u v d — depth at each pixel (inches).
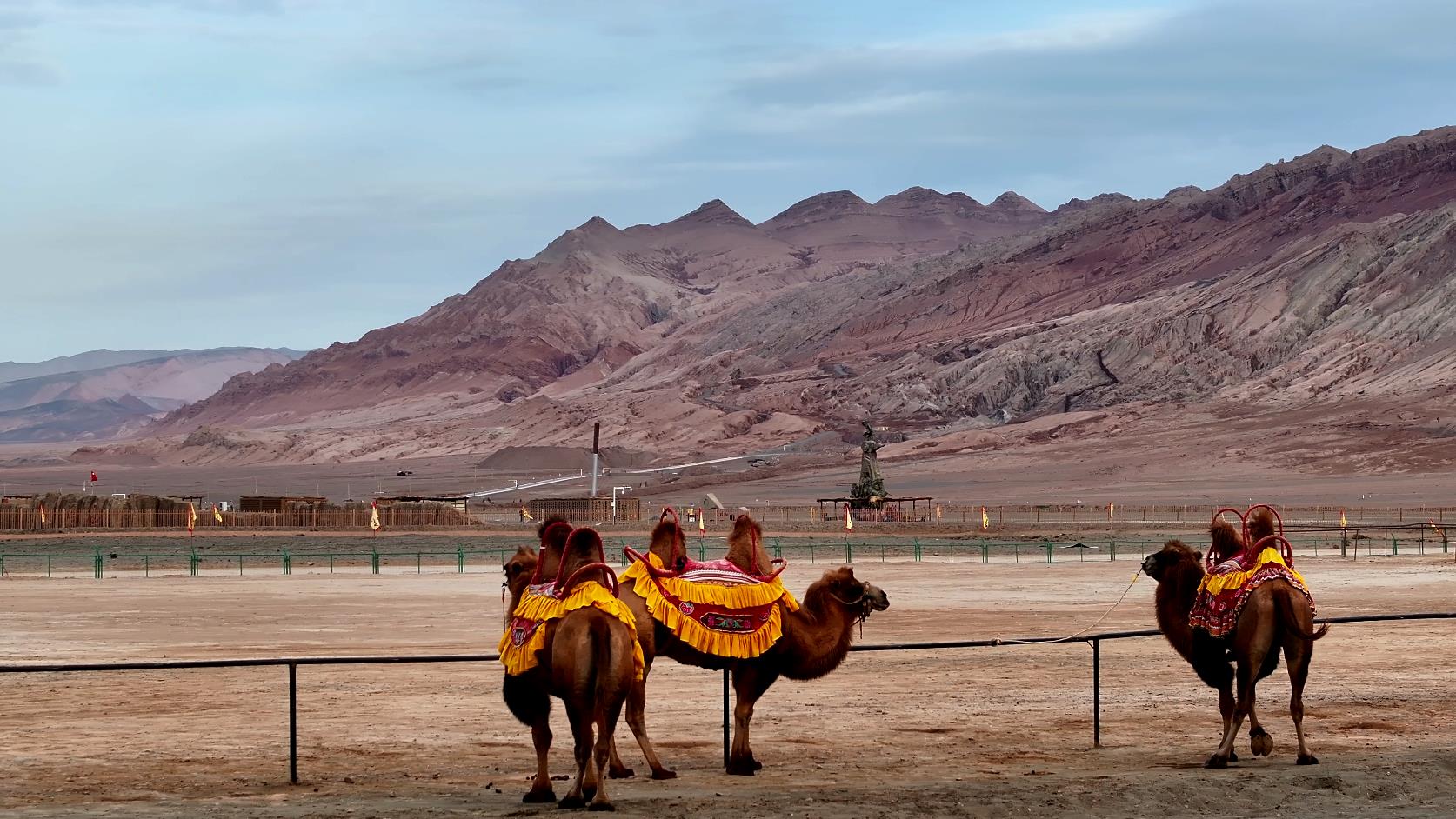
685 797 568.4
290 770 645.9
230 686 989.2
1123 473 7411.4
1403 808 557.0
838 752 716.7
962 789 580.7
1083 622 1499.8
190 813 541.0
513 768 676.1
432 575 2315.5
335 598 1844.2
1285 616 644.1
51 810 549.3
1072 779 609.9
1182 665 1093.1
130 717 847.7
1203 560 716.7
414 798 586.2
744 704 649.0
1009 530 3742.6
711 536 3380.9
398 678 1034.7
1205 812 548.4
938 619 1533.0
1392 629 1334.9
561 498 4530.0
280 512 3937.0
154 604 1759.4
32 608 1708.9
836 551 2974.9
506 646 578.9
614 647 547.8
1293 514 4712.1
